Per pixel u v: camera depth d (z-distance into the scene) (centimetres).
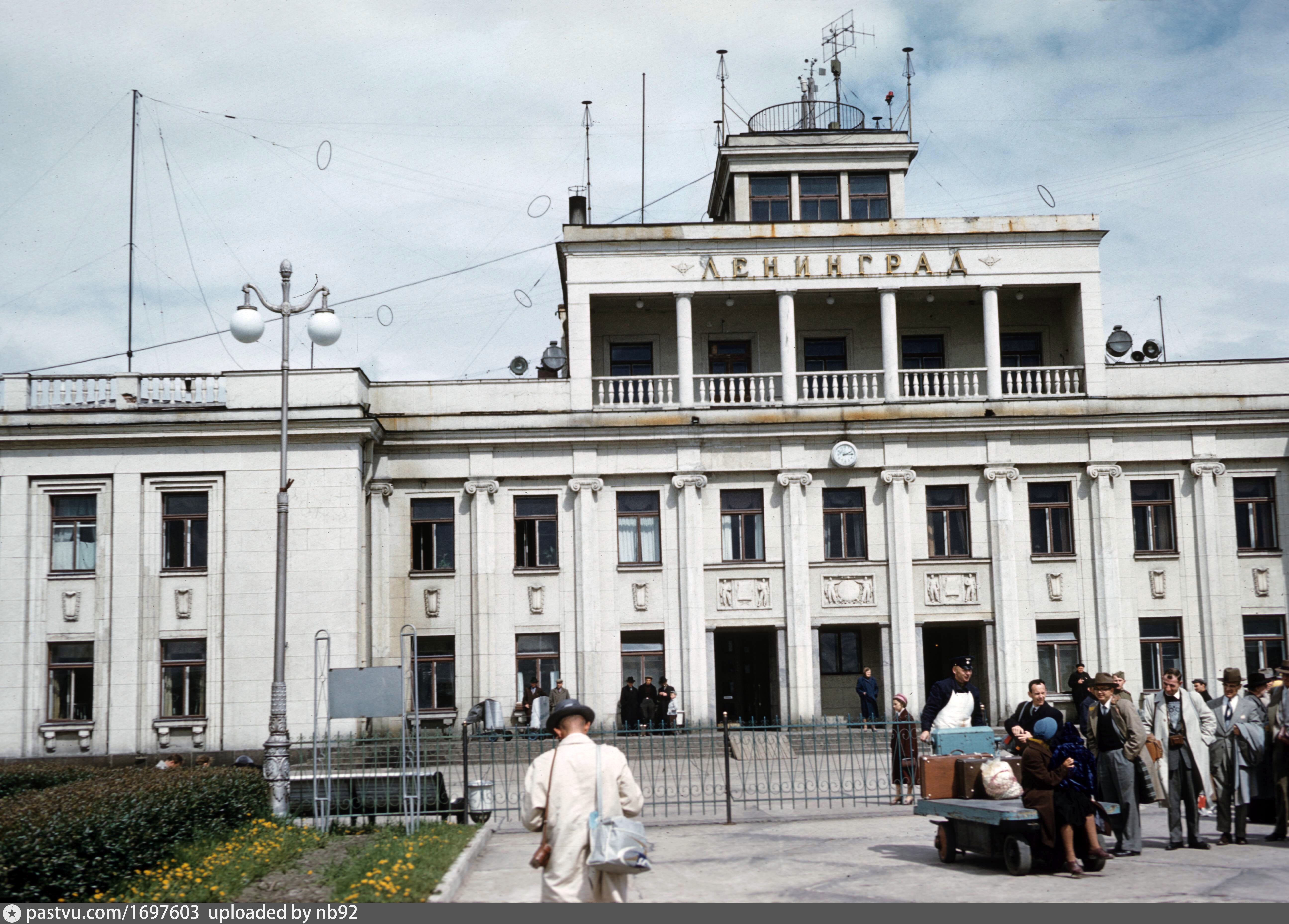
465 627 3709
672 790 2512
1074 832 1436
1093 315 3875
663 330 4094
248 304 2291
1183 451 3816
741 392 3841
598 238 3872
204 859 1493
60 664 3462
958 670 2014
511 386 3828
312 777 2064
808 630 3725
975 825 1488
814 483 3822
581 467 3778
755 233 3875
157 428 3478
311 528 3481
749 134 4112
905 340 4106
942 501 3828
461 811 2017
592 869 910
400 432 3741
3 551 3469
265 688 3412
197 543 3512
